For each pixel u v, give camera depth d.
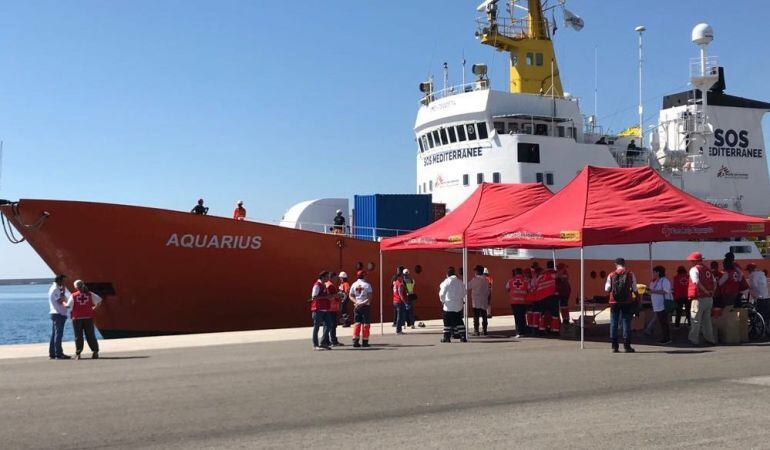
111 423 7.67
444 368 11.77
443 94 28.22
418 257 23.00
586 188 16.05
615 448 6.29
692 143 30.36
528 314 18.55
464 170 26.44
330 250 21.38
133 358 14.02
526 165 25.66
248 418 7.85
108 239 18.39
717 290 15.80
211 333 19.17
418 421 7.55
